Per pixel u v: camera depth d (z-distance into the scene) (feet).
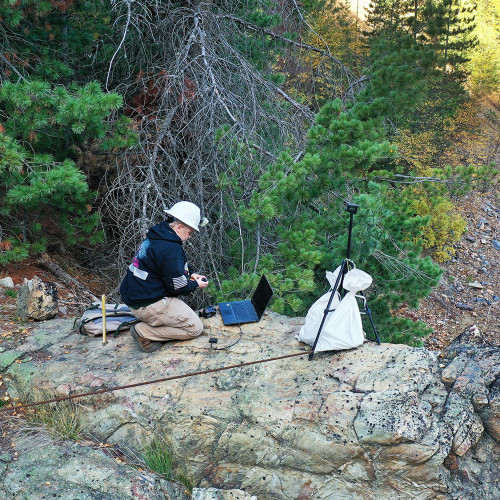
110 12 31.48
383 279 31.96
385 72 31.60
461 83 66.74
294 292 26.99
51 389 16.24
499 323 48.01
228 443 14.65
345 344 16.12
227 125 26.58
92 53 32.68
